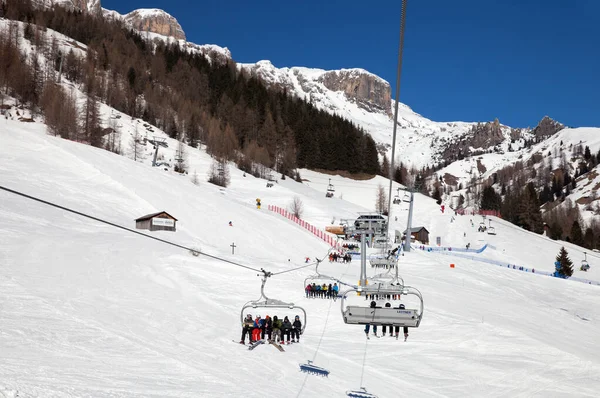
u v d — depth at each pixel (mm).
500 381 23344
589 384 23641
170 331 23953
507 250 106188
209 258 46000
